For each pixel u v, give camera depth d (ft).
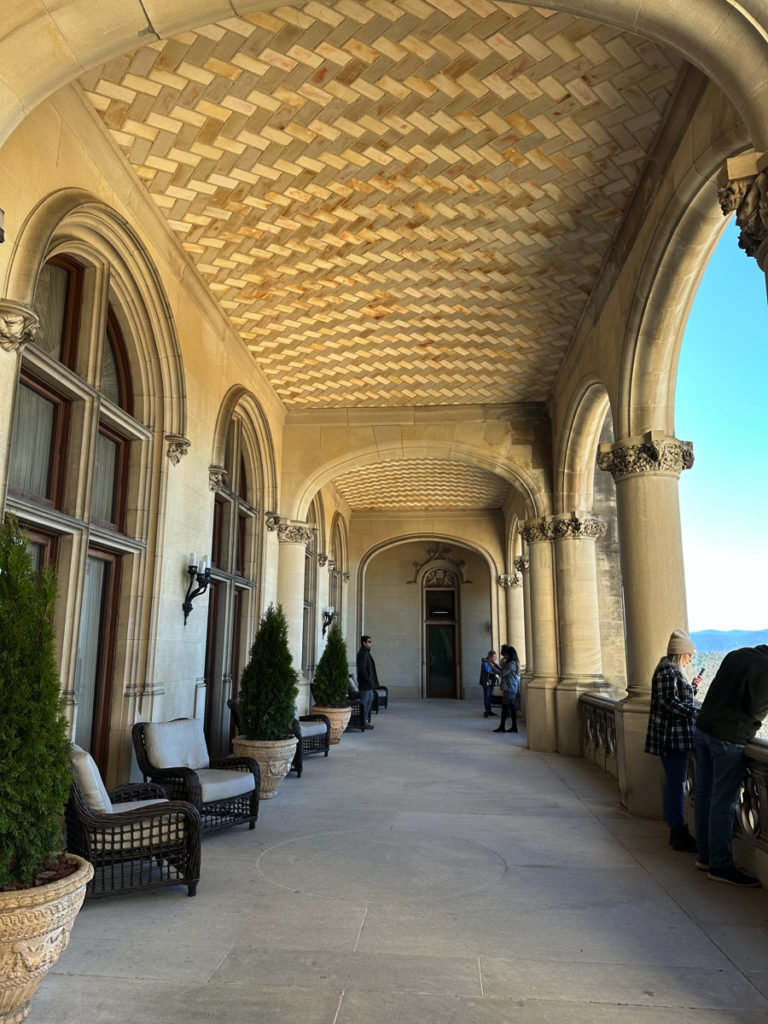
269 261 21.18
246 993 8.46
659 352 18.58
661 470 18.89
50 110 13.56
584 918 11.08
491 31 13.04
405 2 12.41
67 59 9.45
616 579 36.81
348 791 21.35
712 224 15.28
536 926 10.72
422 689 64.90
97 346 16.37
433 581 66.95
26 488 14.47
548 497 32.55
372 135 15.85
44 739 7.80
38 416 15.01
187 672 21.42
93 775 11.90
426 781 23.16
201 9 9.47
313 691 33.63
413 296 23.45
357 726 39.11
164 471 19.54
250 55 13.61
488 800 20.20
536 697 31.01
